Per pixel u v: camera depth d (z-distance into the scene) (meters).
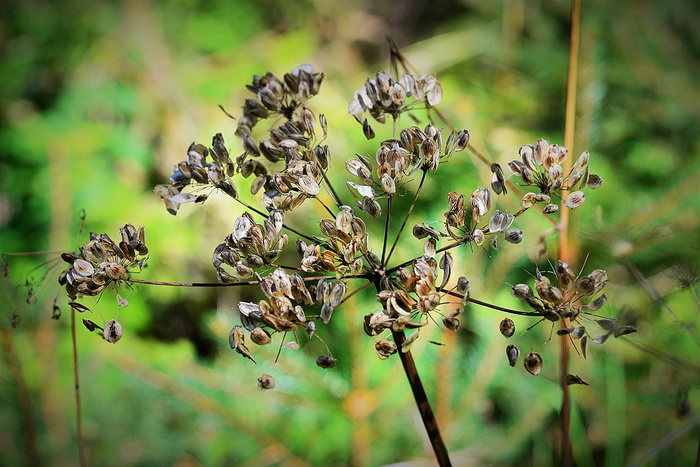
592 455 0.53
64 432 0.50
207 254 0.60
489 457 0.49
